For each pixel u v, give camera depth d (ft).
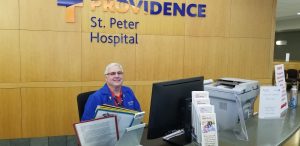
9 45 11.75
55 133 12.64
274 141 5.93
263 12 15.05
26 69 12.03
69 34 12.35
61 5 12.10
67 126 12.72
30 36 11.93
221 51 14.55
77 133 4.17
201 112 4.98
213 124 4.95
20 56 11.91
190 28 13.92
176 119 5.56
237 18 14.61
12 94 12.00
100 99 6.99
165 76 13.80
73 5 12.23
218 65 14.57
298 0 22.00
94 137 4.34
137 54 13.33
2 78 11.82
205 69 14.37
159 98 5.07
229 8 14.40
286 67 28.68
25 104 12.17
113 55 13.01
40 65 12.16
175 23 13.67
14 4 11.62
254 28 14.99
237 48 14.82
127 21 13.03
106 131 4.48
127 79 13.32
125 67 13.23
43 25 12.02
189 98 5.64
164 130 5.35
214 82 7.34
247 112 7.22
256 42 15.14
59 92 12.49
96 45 12.72
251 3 14.76
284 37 42.39
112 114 4.67
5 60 11.77
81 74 12.66
